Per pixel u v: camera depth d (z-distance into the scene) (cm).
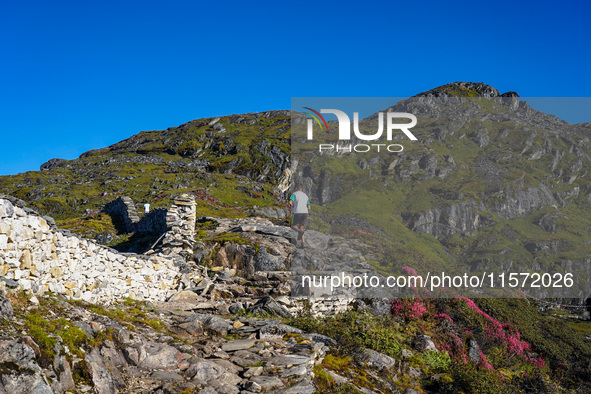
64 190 5831
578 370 1532
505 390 1185
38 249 698
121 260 1056
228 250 1662
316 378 773
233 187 5672
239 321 979
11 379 429
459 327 1421
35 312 594
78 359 538
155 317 922
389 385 943
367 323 1234
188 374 655
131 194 5362
